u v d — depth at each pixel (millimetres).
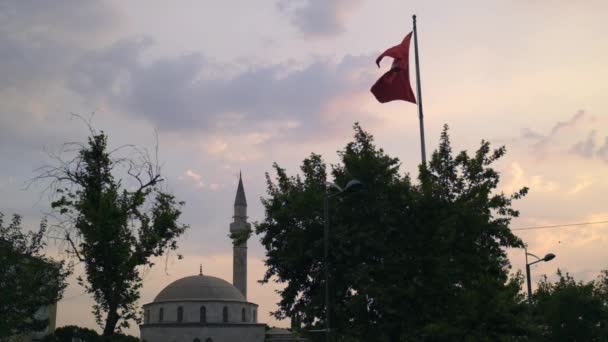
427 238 28094
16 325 35562
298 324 32844
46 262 36406
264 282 33344
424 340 26250
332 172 32000
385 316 28266
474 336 24906
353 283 29062
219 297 116250
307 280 32812
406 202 28875
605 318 45094
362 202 30016
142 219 32062
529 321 31500
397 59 33281
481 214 28016
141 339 113375
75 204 30656
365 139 32094
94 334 89812
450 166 29719
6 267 35281
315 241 30109
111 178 31812
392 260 28234
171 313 113625
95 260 30453
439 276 27094
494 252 29625
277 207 33188
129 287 30719
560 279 47344
